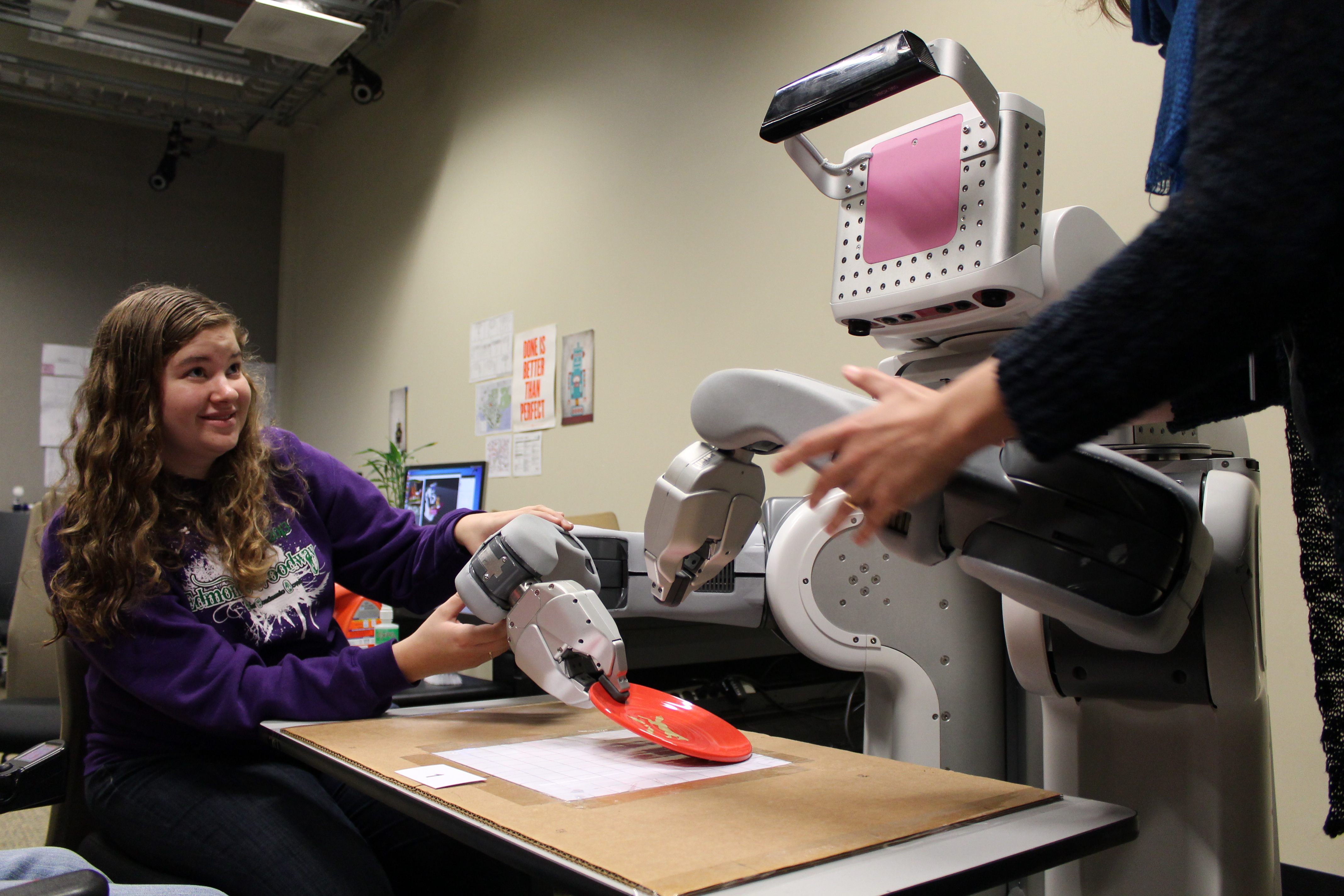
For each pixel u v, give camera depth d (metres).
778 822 0.55
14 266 4.98
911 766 0.71
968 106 0.77
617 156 2.98
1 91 4.79
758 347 2.41
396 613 1.89
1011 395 0.46
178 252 5.43
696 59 2.67
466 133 3.90
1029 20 1.83
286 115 5.23
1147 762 0.80
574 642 0.80
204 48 4.41
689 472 0.72
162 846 0.91
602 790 0.63
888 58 0.73
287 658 0.98
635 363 2.85
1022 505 0.60
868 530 0.53
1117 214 1.68
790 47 2.36
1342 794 0.58
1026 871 0.51
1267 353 0.65
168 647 0.95
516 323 3.48
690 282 2.65
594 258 3.06
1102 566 0.60
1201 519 0.67
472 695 1.52
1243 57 0.43
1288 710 1.47
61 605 0.96
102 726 1.04
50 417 5.03
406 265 4.36
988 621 1.01
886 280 0.82
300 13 3.47
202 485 1.10
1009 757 1.05
